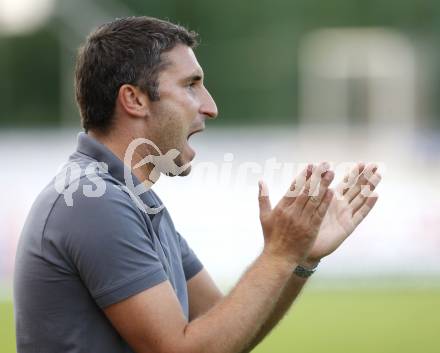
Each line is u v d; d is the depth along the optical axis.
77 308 9.05
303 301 33.12
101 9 65.75
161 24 9.80
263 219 9.16
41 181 35.31
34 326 9.17
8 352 23.78
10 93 74.62
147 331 8.80
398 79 70.12
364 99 70.50
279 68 74.25
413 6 75.81
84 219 8.95
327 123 71.25
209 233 33.12
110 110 9.70
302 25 77.06
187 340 8.73
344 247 36.53
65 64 65.31
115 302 8.83
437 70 71.12
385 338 26.95
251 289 8.91
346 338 26.91
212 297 10.98
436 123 68.56
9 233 34.72
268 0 77.56
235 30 77.88
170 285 9.05
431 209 36.03
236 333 8.78
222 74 75.12
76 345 9.04
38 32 72.94
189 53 9.82
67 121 65.44
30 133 59.72
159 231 9.76
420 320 29.62
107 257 8.84
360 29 73.44
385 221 36.31
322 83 71.69
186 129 9.76
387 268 36.31
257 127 66.25
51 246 9.04
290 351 25.22
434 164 52.44
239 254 33.06
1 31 72.44
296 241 9.04
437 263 36.03
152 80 9.60
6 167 36.72
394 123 69.62
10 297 32.31
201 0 78.44
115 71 9.60
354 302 32.81
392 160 54.72
